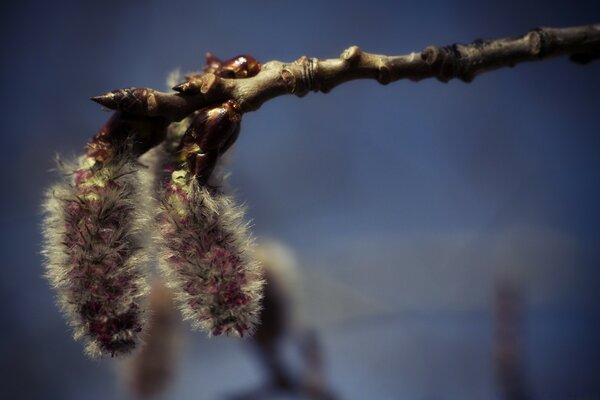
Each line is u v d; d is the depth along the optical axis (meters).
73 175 0.31
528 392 0.45
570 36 0.35
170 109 0.31
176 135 0.32
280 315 0.50
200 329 0.30
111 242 0.30
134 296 0.30
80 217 0.30
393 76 0.33
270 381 0.50
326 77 0.32
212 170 0.31
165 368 0.45
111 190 0.31
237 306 0.30
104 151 0.31
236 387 0.50
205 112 0.31
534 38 0.35
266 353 0.50
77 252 0.30
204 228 0.30
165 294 0.44
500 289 0.47
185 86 0.31
